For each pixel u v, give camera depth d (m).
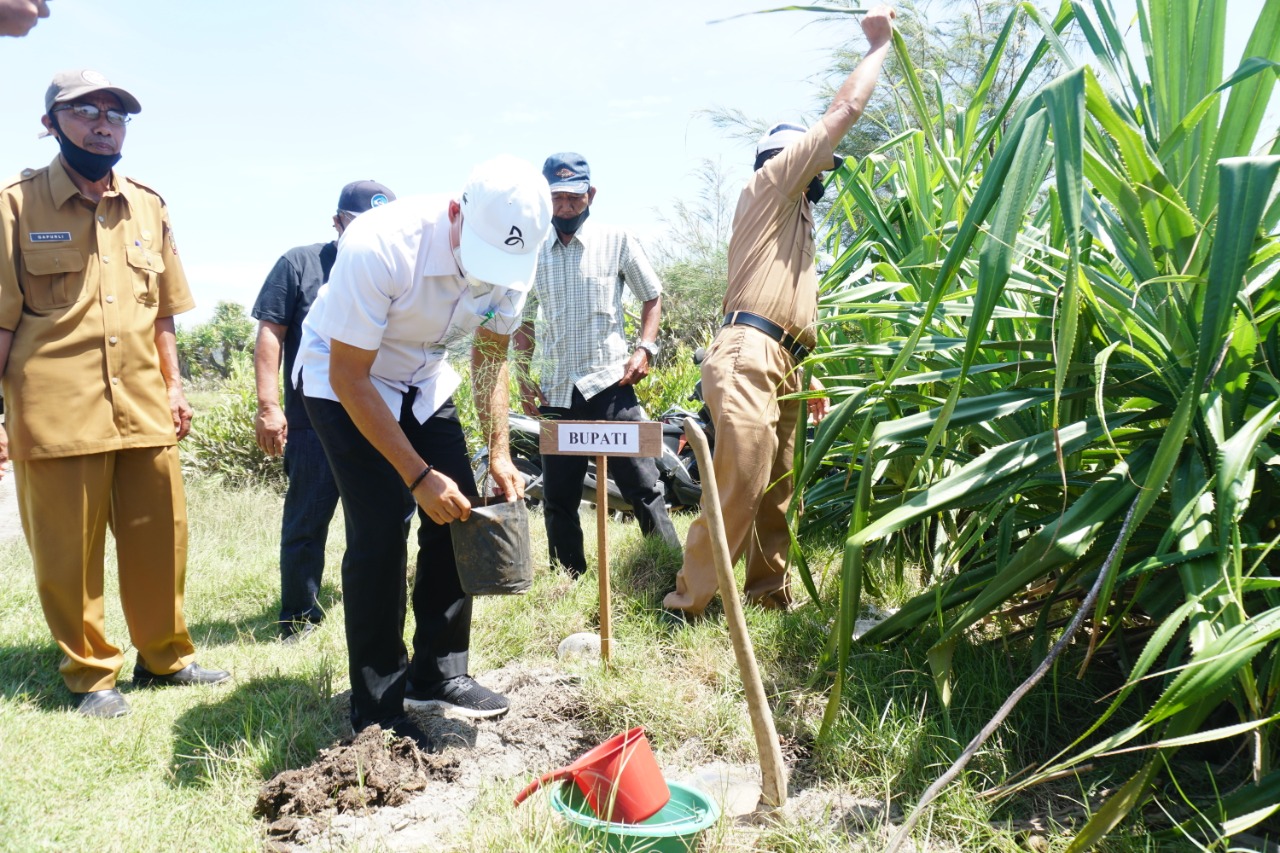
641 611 3.94
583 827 2.12
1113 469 2.67
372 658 2.93
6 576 5.04
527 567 2.94
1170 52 2.77
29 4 1.88
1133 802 2.08
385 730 2.83
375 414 2.73
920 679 2.99
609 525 5.98
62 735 3.02
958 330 3.62
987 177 2.33
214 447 9.27
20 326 3.35
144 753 2.89
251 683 3.46
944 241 4.08
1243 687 2.27
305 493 4.30
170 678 3.65
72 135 3.31
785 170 3.69
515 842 2.20
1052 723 2.79
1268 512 2.60
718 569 2.41
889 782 2.52
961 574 3.00
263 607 4.74
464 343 3.07
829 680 3.14
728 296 3.82
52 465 3.32
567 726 3.07
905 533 4.36
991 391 3.42
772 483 3.98
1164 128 2.82
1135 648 2.99
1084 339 2.85
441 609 3.18
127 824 2.45
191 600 4.80
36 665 3.70
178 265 3.85
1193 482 2.48
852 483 4.26
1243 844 2.21
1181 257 2.61
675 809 2.39
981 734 2.12
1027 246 2.91
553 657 3.70
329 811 2.52
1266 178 2.04
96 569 3.44
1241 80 2.32
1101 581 2.18
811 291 3.82
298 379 3.07
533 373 4.91
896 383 3.13
